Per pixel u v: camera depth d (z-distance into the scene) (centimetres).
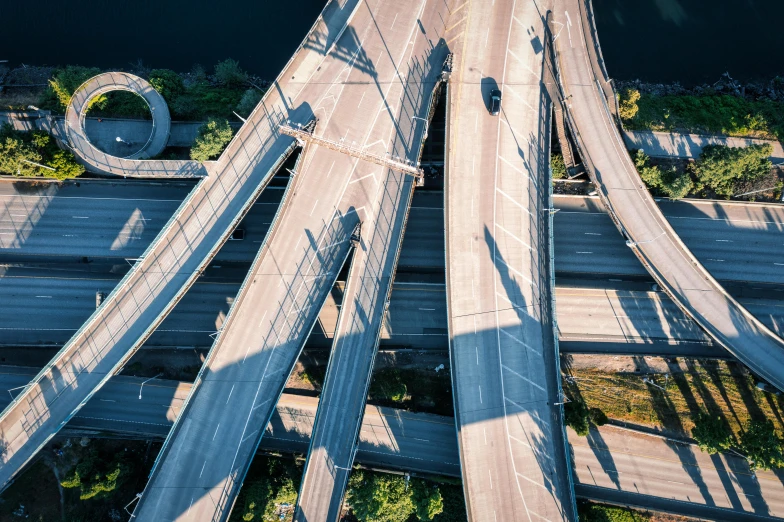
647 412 10050
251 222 10581
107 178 10469
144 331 9319
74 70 10512
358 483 9806
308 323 9238
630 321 10231
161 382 10356
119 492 10075
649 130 10325
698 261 9275
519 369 9094
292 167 10506
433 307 10375
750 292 10144
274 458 10269
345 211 9294
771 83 10750
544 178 9188
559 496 9006
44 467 10175
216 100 10650
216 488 9144
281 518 10156
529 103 9250
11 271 10512
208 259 9369
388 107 9338
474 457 9025
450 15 9288
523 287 9131
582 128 9494
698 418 9462
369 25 9362
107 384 10350
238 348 9256
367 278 9231
